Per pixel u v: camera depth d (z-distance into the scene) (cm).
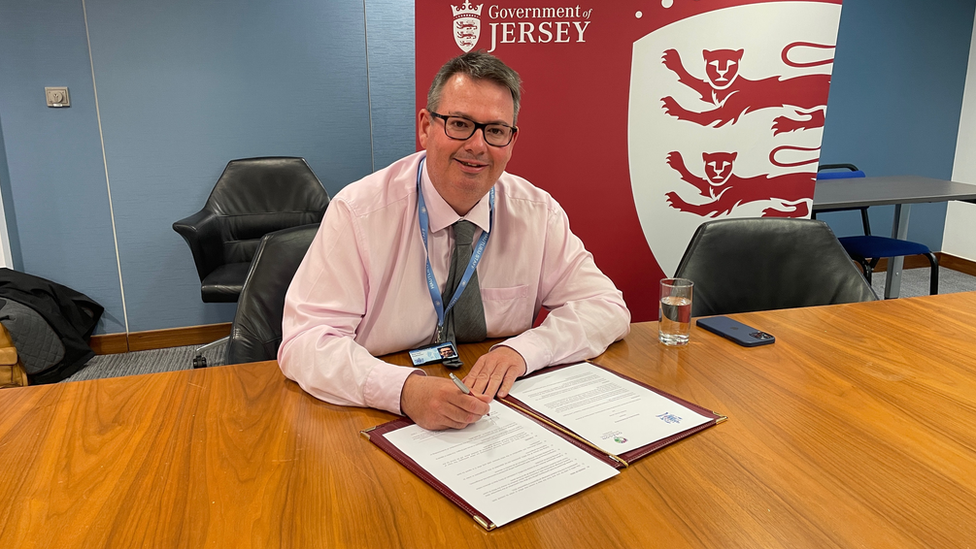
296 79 325
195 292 336
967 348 129
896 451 89
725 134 227
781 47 223
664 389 109
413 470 82
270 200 314
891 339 134
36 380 279
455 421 92
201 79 312
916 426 97
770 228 181
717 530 71
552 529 71
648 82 216
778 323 144
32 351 275
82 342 303
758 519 73
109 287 323
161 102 309
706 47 218
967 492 80
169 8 300
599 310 128
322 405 102
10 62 286
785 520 73
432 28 200
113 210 315
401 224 126
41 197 304
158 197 319
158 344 335
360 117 341
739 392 108
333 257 121
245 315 136
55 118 297
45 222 307
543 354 115
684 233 234
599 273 142
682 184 229
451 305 128
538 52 207
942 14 450
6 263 297
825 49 227
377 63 336
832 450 89
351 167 346
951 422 98
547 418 97
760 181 236
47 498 75
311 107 331
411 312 128
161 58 304
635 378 113
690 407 101
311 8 319
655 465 85
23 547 67
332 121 336
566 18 206
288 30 318
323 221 125
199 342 340
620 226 228
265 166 313
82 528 70
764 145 232
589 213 224
